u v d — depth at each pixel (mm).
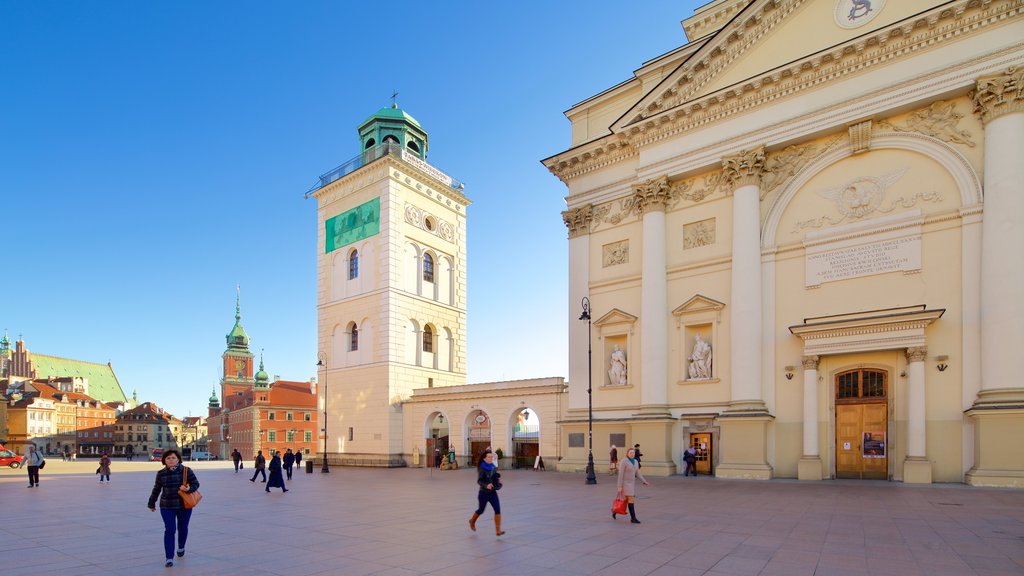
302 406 100750
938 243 22797
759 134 27484
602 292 33094
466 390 41781
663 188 30344
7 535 12805
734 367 26469
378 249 48562
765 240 26953
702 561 9422
